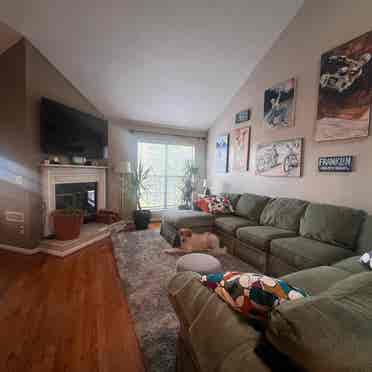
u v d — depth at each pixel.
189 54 3.13
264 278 0.84
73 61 3.09
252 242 2.48
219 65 3.39
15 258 2.75
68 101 3.45
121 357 1.34
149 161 4.86
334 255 1.83
